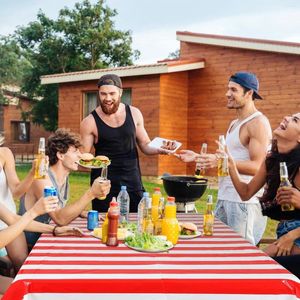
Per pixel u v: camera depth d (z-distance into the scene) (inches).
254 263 77.6
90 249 86.3
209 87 447.2
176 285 67.4
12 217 100.0
